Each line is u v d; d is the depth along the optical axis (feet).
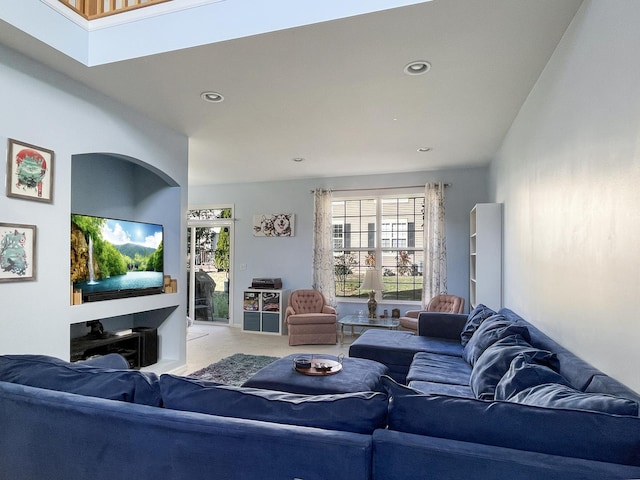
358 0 7.03
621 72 5.11
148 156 12.25
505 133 13.61
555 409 3.75
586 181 6.35
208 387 4.72
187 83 9.87
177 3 8.31
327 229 21.48
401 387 4.26
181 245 14.19
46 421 4.76
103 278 11.75
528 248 10.30
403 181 20.56
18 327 8.37
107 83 9.88
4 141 8.17
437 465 3.54
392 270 21.21
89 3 9.12
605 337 5.65
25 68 8.57
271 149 15.88
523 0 6.54
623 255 5.10
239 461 3.98
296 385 8.73
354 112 11.78
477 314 12.00
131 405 4.58
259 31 7.65
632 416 3.71
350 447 3.70
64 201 9.46
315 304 20.77
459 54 8.34
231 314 23.52
